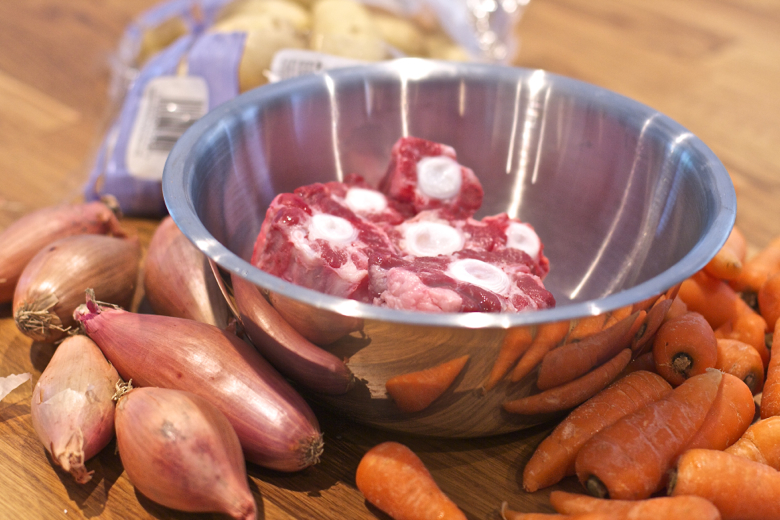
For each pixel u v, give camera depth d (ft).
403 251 1.64
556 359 1.37
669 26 3.08
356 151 1.79
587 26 3.05
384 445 1.44
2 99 2.36
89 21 2.87
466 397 1.40
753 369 1.61
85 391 1.45
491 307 1.46
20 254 1.69
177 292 1.62
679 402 1.48
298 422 1.42
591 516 1.37
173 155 1.51
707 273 1.72
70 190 2.05
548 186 1.79
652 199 1.65
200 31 2.19
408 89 1.75
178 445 1.35
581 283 1.76
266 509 1.43
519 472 1.50
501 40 2.38
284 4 2.16
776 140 2.34
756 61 2.82
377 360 1.36
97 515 1.42
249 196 1.67
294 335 1.37
